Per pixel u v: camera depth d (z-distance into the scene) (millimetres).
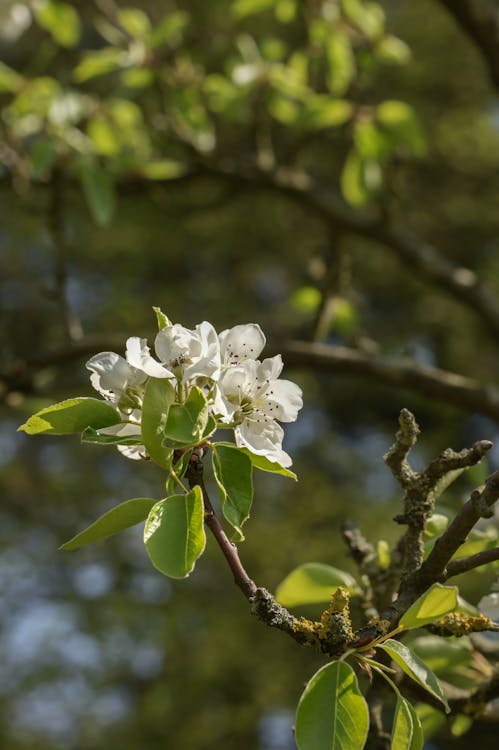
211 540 12492
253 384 2285
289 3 6160
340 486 14578
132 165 6105
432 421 15102
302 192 6625
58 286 5570
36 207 6125
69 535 14203
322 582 3002
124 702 13773
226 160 6695
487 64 5934
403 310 14984
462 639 3227
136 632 13203
